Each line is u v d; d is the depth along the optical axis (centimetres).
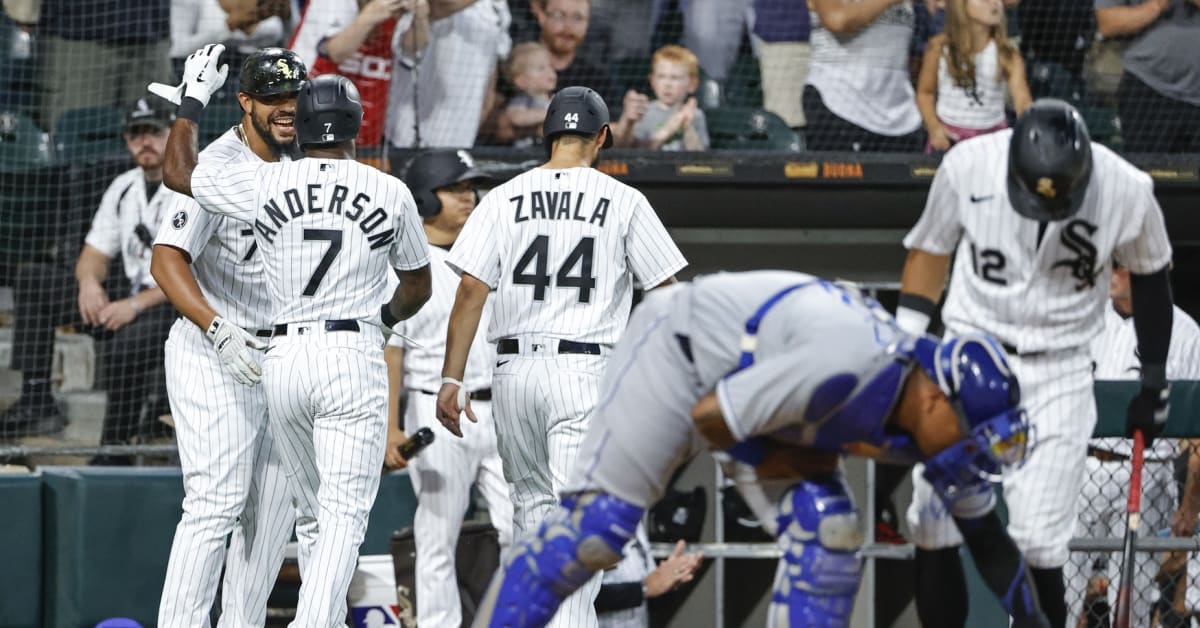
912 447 1082
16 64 2662
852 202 2686
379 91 2533
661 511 2331
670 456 1120
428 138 2581
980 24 2645
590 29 2694
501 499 2031
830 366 1011
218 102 2594
